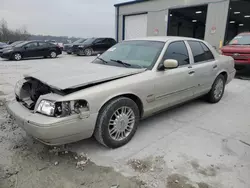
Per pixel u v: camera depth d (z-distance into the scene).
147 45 3.41
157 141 2.86
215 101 4.57
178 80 3.28
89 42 17.03
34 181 2.03
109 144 2.56
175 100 3.38
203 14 19.42
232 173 2.21
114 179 2.09
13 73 8.12
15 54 13.30
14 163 2.30
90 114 2.26
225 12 11.38
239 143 2.84
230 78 4.88
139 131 3.15
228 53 7.70
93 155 2.50
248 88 6.08
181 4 13.12
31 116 2.17
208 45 4.27
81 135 2.29
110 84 2.48
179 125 3.40
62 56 16.62
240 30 30.23
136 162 2.36
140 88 2.73
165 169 2.26
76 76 2.53
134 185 2.01
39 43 14.46
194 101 4.71
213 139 2.94
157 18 14.59
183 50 3.55
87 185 2.00
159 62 3.04
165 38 3.52
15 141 2.78
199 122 3.53
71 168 2.25
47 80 2.42
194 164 2.35
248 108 4.28
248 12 18.45
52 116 2.10
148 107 2.93
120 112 2.61
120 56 3.46
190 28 25.94
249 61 7.22
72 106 2.15
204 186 2.01
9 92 5.20
